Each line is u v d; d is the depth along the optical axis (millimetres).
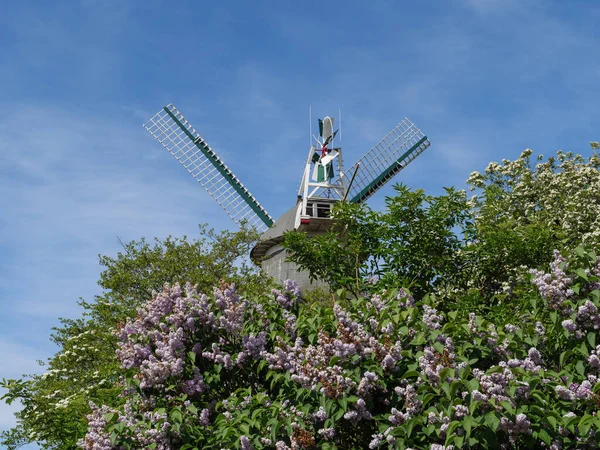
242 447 7465
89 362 17375
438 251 15109
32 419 12531
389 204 15281
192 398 9227
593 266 7910
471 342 8023
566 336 7562
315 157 35906
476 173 24156
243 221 28594
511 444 6652
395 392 7492
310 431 7645
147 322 9875
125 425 8234
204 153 41188
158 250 25812
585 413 6441
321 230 33562
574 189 21766
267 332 9492
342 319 8023
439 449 6418
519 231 15820
